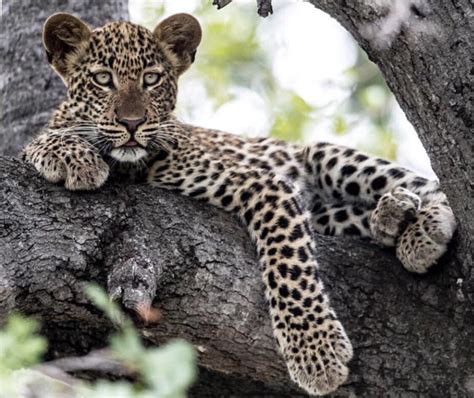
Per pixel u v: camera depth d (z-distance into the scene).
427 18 8.75
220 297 10.02
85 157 10.42
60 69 12.37
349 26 8.98
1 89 13.77
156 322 9.85
